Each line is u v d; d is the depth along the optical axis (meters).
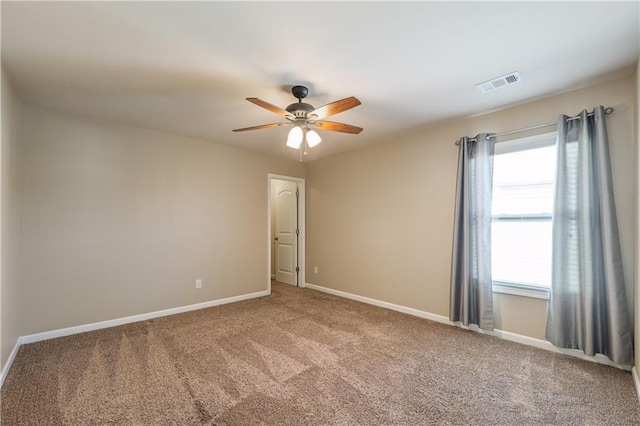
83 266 3.20
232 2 1.55
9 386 2.14
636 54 2.06
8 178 2.36
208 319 3.63
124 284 3.47
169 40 1.89
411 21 1.71
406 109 3.06
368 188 4.42
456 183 3.36
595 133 2.46
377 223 4.29
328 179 5.07
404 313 3.88
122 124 3.47
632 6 1.58
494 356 2.63
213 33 1.82
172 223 3.87
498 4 1.58
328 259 5.05
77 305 3.16
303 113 2.45
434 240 3.63
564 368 2.41
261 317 3.71
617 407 1.92
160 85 2.49
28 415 1.83
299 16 1.67
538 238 2.85
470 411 1.89
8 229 2.38
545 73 2.33
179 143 3.94
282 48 1.98
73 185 3.15
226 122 3.42
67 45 1.93
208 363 2.50
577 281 2.53
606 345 2.41
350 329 3.30
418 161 3.79
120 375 2.30
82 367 2.42
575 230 2.55
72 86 2.51
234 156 4.52
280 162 5.14
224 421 1.79
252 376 2.29
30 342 2.88
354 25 1.75
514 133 2.96
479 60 2.14
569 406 1.94
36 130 2.94
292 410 1.89
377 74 2.34
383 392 2.09
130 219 3.53
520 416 1.84
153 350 2.74
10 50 1.98
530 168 2.91
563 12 1.64
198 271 4.10
